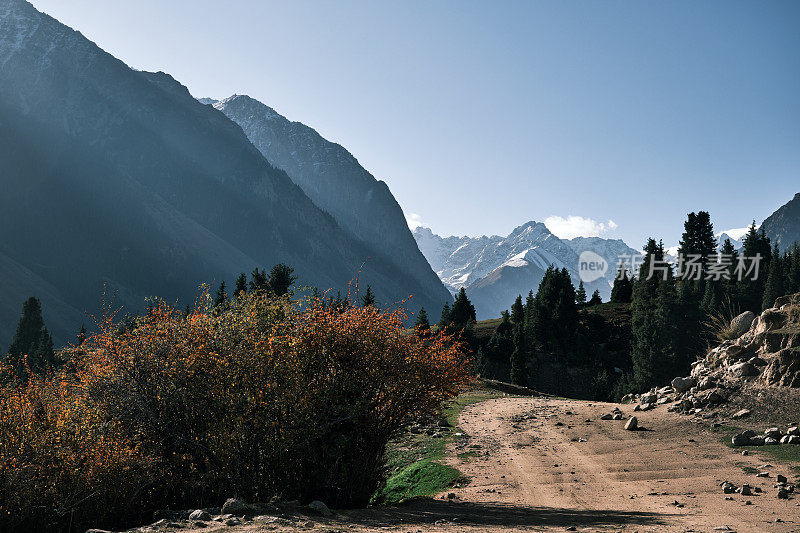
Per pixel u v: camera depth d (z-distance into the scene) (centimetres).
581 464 2020
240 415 1312
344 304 1484
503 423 3056
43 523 1219
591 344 10744
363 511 1245
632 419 2498
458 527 1034
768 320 2647
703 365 2927
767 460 1772
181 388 1402
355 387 1366
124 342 1446
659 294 8900
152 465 1337
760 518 1127
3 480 1169
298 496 1344
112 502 1314
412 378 1409
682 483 1622
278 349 1356
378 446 1454
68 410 1347
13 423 1244
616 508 1355
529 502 1515
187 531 837
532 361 10644
